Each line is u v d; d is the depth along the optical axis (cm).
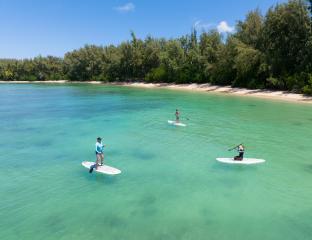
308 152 2411
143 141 2752
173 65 9862
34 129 3281
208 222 1362
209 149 2497
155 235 1253
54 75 16450
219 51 8138
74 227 1310
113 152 2408
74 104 5528
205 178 1878
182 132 3109
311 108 4656
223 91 7531
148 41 11788
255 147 2548
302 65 6034
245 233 1277
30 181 1820
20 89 9956
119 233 1267
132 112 4497
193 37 9956
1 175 1916
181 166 2092
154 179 1856
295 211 1473
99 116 4144
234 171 2000
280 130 3175
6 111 4644
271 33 6384
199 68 9200
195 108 4825
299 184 1797
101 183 1792
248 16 7575
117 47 13712
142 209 1477
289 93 6062
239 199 1595
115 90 9100
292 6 6003
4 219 1375
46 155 2341
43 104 5556
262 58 6600
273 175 1933
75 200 1570
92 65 14475
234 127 3338
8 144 2653
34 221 1359
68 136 2953
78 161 2197
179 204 1532
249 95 6575
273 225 1345
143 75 11906
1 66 16675
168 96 6856
